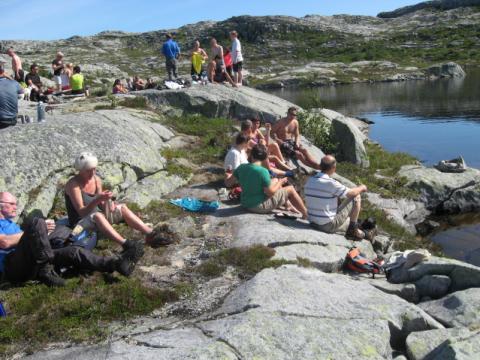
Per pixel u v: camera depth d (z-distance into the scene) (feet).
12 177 26.53
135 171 32.63
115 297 19.04
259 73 239.91
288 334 15.74
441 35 293.02
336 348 15.35
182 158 39.63
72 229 23.34
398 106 112.98
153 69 236.43
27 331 17.29
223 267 22.44
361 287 20.56
